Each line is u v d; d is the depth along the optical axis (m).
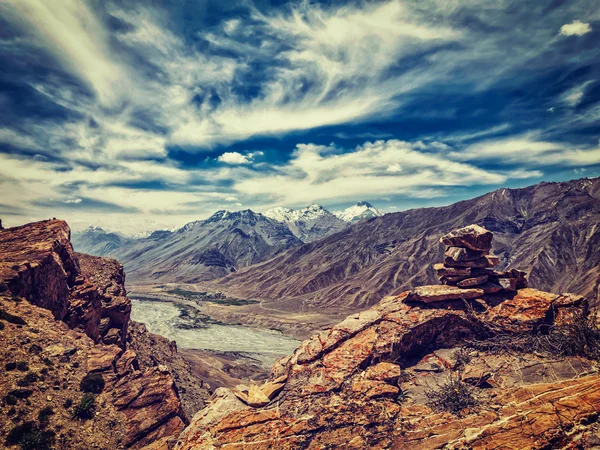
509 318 18.97
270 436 15.19
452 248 22.03
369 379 17.25
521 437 13.10
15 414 19.09
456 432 13.97
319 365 18.78
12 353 22.75
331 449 14.48
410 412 15.42
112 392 24.36
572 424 13.00
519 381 15.47
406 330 19.22
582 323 16.77
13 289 27.97
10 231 39.44
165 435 23.27
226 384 60.44
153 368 27.95
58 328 27.84
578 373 15.04
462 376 16.61
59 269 34.34
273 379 20.02
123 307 44.53
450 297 20.22
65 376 23.53
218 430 15.61
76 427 20.41
